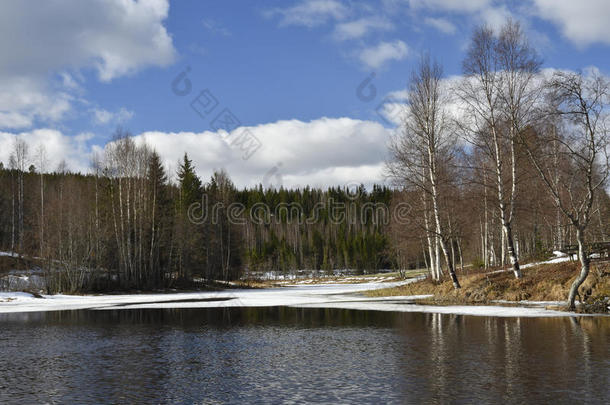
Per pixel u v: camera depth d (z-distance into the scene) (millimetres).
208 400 8727
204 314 26312
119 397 9039
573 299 22328
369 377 10336
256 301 37625
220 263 78125
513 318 20312
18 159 71750
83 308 31719
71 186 57375
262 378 10453
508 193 30734
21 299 40969
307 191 165000
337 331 18203
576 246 28359
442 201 33125
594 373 10227
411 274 84625
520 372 10438
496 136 28203
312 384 9805
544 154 22875
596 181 25906
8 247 72688
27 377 10852
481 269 41000
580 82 20625
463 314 22625
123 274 57250
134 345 15406
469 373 10469
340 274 116875
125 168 59438
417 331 17422
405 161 31094
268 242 124750
